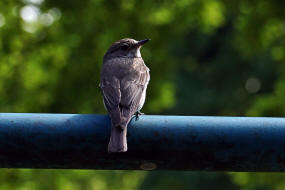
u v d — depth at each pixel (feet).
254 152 14.37
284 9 55.67
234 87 98.94
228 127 14.28
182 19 58.49
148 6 56.59
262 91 97.14
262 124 14.32
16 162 14.60
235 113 97.60
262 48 58.54
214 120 14.42
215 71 100.58
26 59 54.29
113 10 55.93
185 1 57.77
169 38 59.67
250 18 57.11
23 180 49.60
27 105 54.08
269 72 94.84
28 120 14.39
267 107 55.98
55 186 50.26
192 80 101.81
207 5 57.72
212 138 14.34
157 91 57.57
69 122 14.43
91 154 14.58
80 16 55.31
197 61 109.91
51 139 14.40
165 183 98.53
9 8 53.52
